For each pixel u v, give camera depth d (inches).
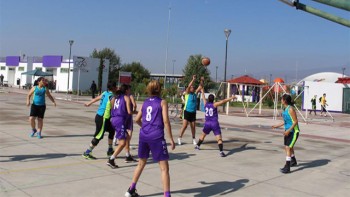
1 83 2137.1
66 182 239.5
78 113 754.2
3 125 494.0
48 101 1124.5
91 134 454.9
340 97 1494.8
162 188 238.2
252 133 595.5
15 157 304.2
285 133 310.2
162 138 207.2
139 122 221.0
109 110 306.8
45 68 2102.6
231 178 277.0
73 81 1924.2
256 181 272.8
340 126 839.7
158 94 214.4
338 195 247.3
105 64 2059.5
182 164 318.0
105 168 282.5
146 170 282.2
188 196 225.6
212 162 333.4
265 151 411.2
